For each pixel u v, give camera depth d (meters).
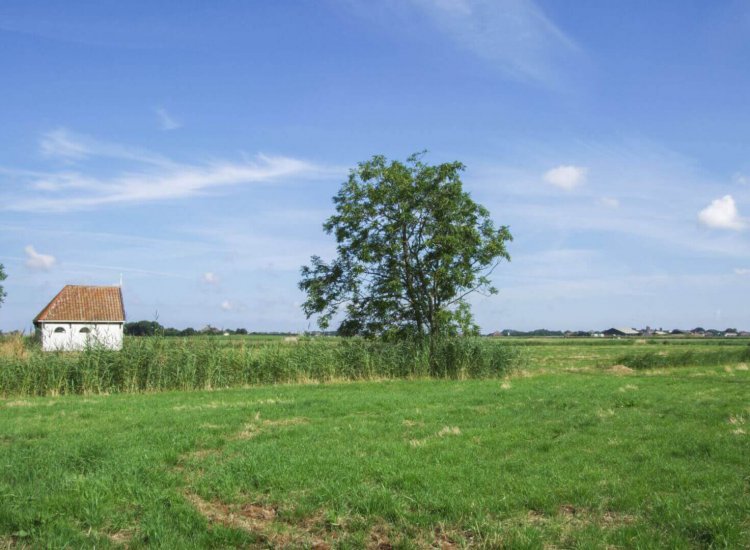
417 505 7.36
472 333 33.16
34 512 7.03
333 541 6.44
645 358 39.91
